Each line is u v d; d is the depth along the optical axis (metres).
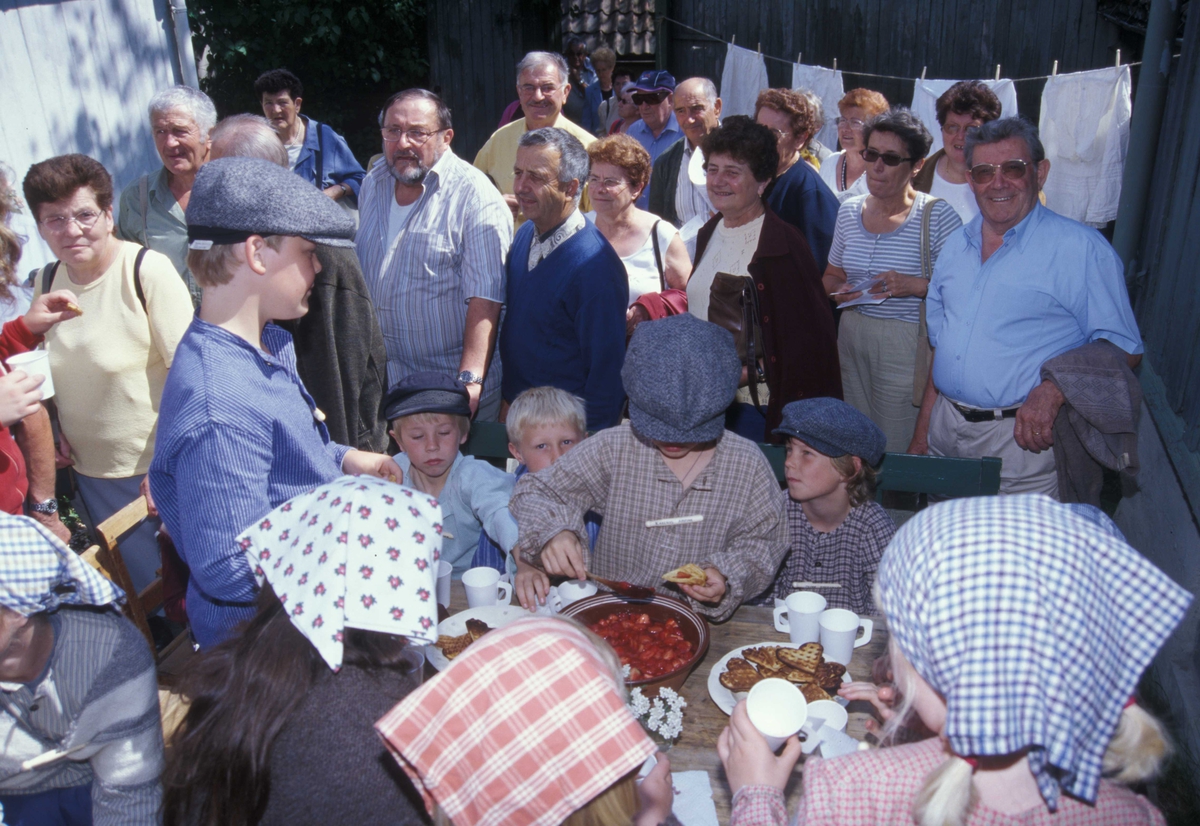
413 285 3.76
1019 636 1.01
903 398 3.91
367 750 1.30
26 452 3.10
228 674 1.37
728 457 2.44
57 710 1.63
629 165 4.19
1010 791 1.16
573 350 3.58
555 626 1.24
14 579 1.47
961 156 4.33
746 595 2.44
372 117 11.86
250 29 10.88
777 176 4.28
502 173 5.54
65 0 5.46
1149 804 1.23
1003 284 3.11
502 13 10.62
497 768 1.09
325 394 3.26
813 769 1.30
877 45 8.58
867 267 3.92
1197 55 4.16
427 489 3.03
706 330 2.29
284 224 1.87
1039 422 2.95
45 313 3.05
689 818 1.76
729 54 8.15
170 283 3.25
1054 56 8.18
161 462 1.87
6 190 2.99
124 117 5.99
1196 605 3.13
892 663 1.20
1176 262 4.06
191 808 1.33
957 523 1.10
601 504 2.59
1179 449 3.51
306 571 1.37
